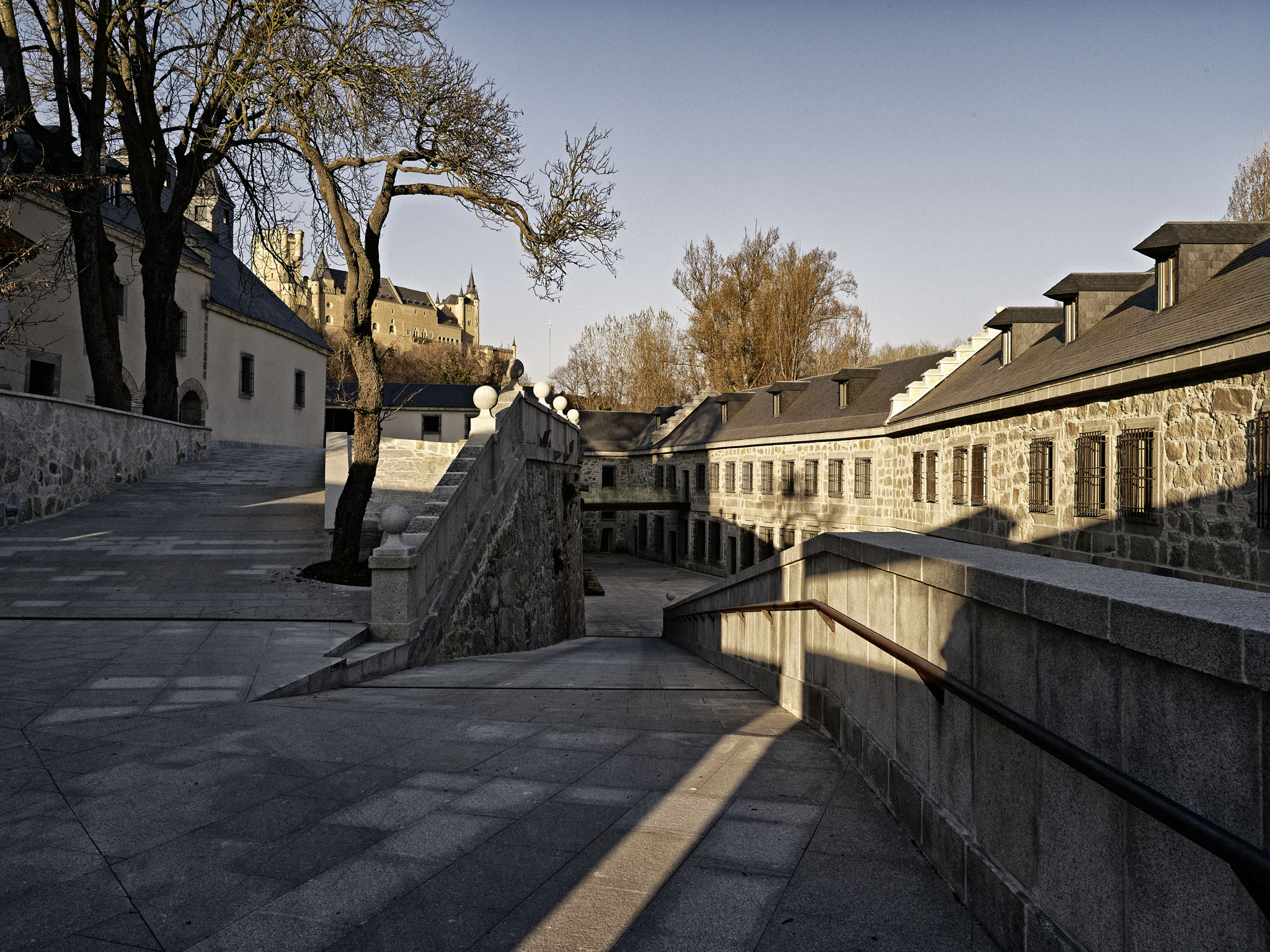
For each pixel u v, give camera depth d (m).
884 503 26.69
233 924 2.59
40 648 7.02
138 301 27.45
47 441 14.20
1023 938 2.37
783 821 3.50
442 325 141.00
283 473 21.11
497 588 11.63
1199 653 1.62
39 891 2.79
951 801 3.00
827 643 5.02
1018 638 2.47
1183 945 1.74
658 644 16.20
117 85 17.11
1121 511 13.80
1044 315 20.77
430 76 13.62
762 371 49.44
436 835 3.31
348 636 7.77
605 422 54.34
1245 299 11.82
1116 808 1.98
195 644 7.28
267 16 13.32
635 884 2.90
